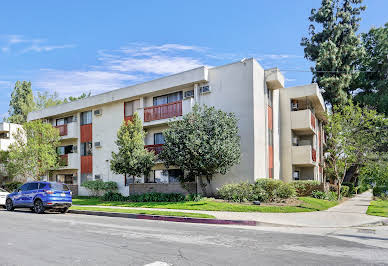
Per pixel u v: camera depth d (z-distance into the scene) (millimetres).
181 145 18969
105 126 28078
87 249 7996
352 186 35719
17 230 11172
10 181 35531
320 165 31719
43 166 27578
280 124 26688
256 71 21266
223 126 19188
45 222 13516
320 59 34938
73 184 29703
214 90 22156
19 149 27984
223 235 10070
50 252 7695
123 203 20766
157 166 24562
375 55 37312
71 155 29812
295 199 19391
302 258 7055
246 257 7137
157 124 23953
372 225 12773
